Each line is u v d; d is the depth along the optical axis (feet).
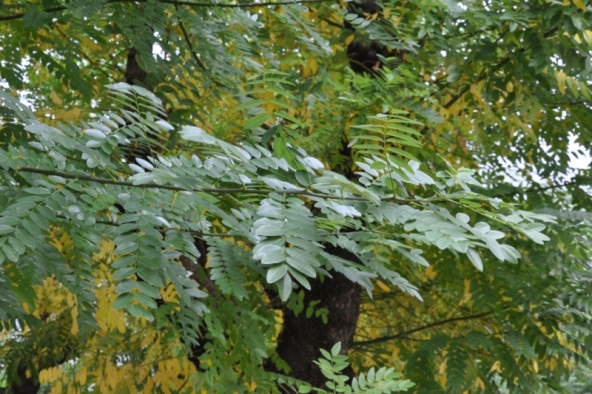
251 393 11.98
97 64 15.85
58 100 15.70
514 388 16.15
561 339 18.03
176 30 12.05
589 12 12.66
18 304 6.91
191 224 5.85
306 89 12.88
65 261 6.45
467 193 5.57
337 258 5.67
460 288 18.04
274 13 12.10
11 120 9.01
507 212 7.93
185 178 5.49
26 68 17.42
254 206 5.82
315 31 12.93
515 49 15.19
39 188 4.99
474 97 17.15
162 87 10.66
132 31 9.86
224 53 10.91
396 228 6.87
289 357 16.65
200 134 5.48
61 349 19.85
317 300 15.60
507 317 17.21
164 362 14.34
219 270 5.90
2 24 11.12
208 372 11.34
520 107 15.99
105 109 15.26
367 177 5.81
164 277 5.07
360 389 8.27
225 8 11.33
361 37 14.84
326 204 5.52
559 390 16.87
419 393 15.71
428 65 17.37
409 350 20.29
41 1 10.79
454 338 16.56
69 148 5.36
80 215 5.08
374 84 13.58
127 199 5.21
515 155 19.90
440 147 18.97
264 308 14.16
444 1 13.58
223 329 11.46
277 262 4.48
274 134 5.81
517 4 13.35
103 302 12.59
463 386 15.85
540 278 15.88
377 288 19.31
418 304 20.89
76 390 16.38
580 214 14.58
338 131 13.74
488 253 15.70
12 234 4.55
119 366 15.49
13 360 20.20
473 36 15.81
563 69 14.92
